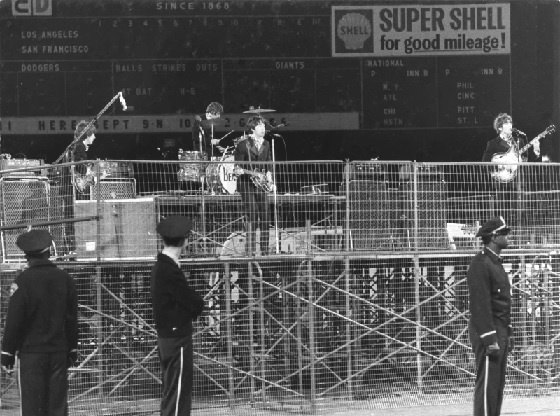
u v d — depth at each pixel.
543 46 16.52
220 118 14.89
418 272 11.61
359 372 11.55
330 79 16.12
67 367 9.14
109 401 11.54
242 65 15.98
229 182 12.54
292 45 16.05
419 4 16.25
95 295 11.51
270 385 11.46
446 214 11.98
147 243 11.06
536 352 12.20
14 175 12.26
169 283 9.01
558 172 12.65
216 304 12.06
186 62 15.88
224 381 12.06
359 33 16.16
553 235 12.28
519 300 12.36
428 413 11.16
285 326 12.05
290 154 16.09
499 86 16.42
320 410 11.32
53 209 11.48
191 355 9.16
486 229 9.53
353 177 11.76
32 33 15.62
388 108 16.23
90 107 15.72
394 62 16.25
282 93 16.02
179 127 15.88
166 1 15.83
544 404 11.66
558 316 12.41
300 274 11.83
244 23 15.98
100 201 10.97
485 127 16.39
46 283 8.97
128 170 12.94
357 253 11.41
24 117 15.61
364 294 12.36
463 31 16.36
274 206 11.94
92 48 15.72
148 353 11.51
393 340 11.62
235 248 11.41
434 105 16.31
